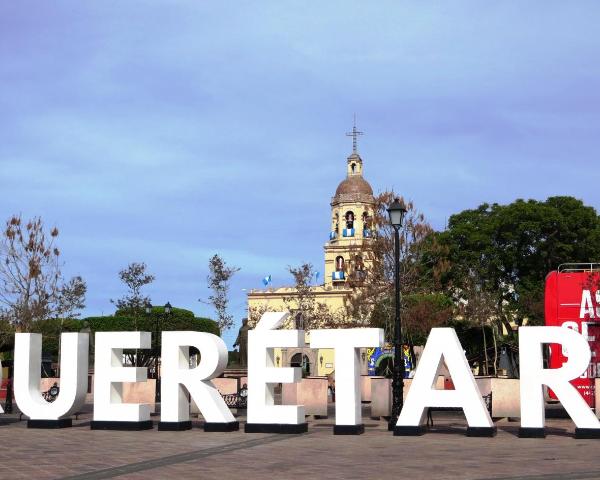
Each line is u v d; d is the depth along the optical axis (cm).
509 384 2662
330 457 1725
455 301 5619
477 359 5722
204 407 2319
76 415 2805
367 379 3719
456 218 5966
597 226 5769
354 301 4816
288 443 2011
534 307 5347
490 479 1389
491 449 1870
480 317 5247
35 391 2491
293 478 1419
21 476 1437
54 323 5278
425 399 2189
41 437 2170
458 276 5653
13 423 2677
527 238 5700
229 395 2939
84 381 2489
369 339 2233
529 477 1409
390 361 4769
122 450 1856
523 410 2139
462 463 1614
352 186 10594
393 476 1436
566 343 2123
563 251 5644
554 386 2125
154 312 6031
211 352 2323
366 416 3022
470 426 2161
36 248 5141
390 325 4706
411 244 4741
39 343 2517
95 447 1919
